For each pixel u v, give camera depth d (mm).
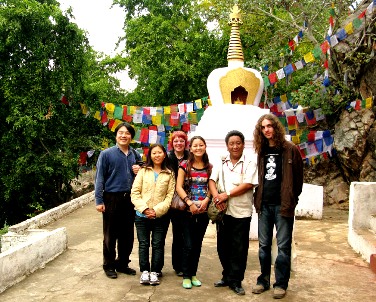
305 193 10930
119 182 5980
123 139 5992
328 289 5629
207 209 5477
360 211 7980
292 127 13578
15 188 15633
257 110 9102
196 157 5566
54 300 5172
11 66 15289
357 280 6004
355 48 12844
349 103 13289
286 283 5289
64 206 11344
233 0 16109
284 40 17453
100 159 5980
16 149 15703
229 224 5484
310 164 14555
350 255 7340
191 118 13398
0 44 14914
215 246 7785
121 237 6125
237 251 5398
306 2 14758
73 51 16125
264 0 15359
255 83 9859
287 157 5215
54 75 15453
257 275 6168
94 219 10812
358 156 12805
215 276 6137
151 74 20812
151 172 5750
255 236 8211
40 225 9742
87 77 18922
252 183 5359
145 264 5742
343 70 13609
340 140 13172
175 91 20359
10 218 17594
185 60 20438
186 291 5477
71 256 7141
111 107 13273
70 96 16406
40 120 15352
